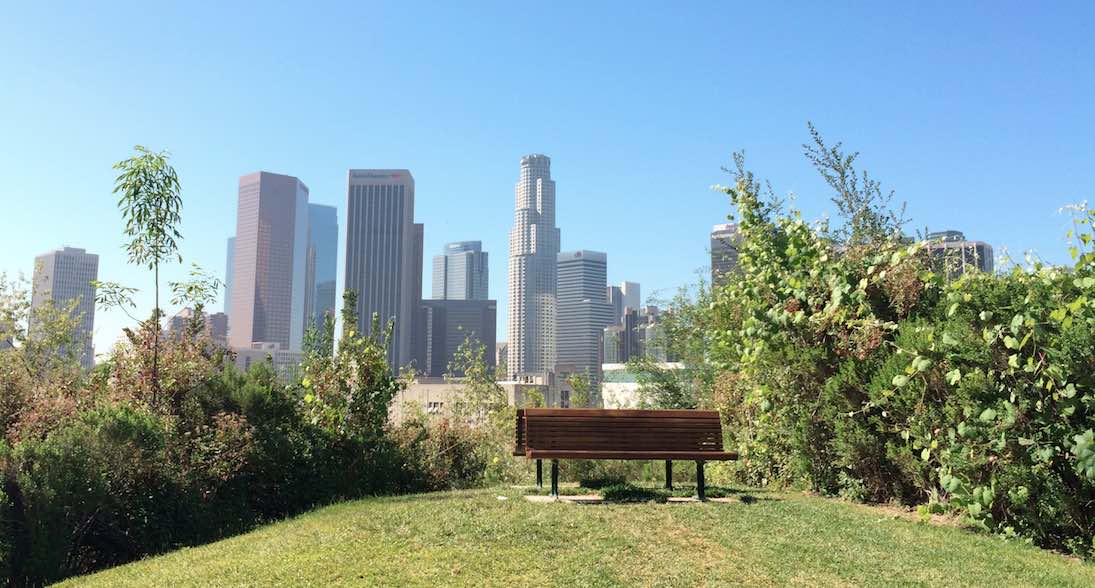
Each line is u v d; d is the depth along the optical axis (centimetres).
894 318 921
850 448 888
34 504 661
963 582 540
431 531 663
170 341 1039
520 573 549
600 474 1242
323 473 1044
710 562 585
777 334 997
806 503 846
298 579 532
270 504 981
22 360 1130
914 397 804
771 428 1048
